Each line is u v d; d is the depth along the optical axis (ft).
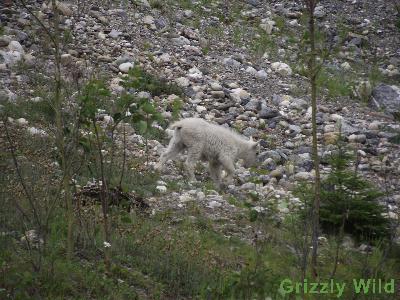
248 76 191.11
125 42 186.50
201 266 77.41
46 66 151.64
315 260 75.51
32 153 102.17
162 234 85.40
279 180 128.06
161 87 163.43
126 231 81.76
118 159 115.14
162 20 212.23
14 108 126.52
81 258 73.72
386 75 217.36
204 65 190.19
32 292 63.16
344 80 204.74
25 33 169.99
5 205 81.46
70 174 79.05
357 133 159.84
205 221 94.94
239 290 71.56
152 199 101.65
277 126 161.38
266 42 219.82
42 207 81.97
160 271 74.95
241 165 135.44
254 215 80.59
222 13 239.30
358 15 269.23
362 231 96.53
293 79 197.67
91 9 201.16
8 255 69.05
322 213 96.68
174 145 121.49
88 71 153.17
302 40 76.07
